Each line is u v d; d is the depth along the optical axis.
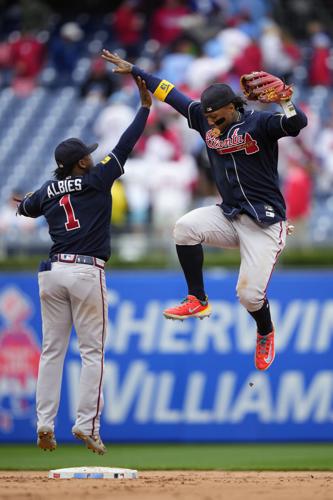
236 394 39.44
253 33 58.22
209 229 23.98
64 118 59.12
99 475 26.23
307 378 39.56
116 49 63.88
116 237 42.03
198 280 24.39
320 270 41.72
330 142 51.31
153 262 41.44
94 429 25.84
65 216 25.61
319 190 49.53
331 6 66.94
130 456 36.41
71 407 39.19
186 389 39.44
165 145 47.06
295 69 59.81
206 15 60.91
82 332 25.70
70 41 63.97
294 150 49.31
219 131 23.48
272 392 39.44
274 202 23.59
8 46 63.09
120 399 39.41
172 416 39.44
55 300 25.73
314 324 39.69
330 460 34.84
